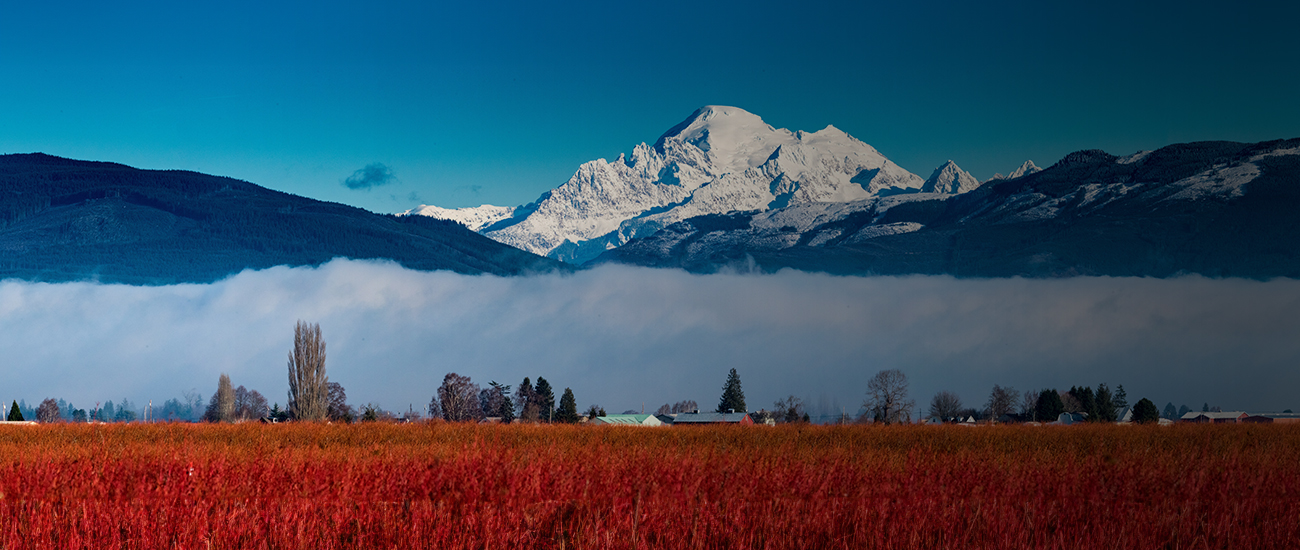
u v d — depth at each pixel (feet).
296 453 81.66
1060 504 56.18
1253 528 51.96
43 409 525.34
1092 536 50.08
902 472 69.67
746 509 53.31
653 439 108.68
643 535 49.32
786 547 49.08
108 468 64.69
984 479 65.41
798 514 52.75
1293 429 120.47
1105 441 101.65
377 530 51.42
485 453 74.38
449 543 49.80
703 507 53.88
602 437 112.47
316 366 298.15
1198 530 52.29
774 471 65.98
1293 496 58.90
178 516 52.34
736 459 75.00
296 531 50.60
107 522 51.65
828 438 113.09
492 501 56.03
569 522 53.36
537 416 407.44
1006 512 52.60
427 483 60.49
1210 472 67.62
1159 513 53.93
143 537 49.60
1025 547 47.47
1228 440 101.91
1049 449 92.89
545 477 61.52
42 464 66.49
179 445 95.76
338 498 56.39
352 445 104.22
